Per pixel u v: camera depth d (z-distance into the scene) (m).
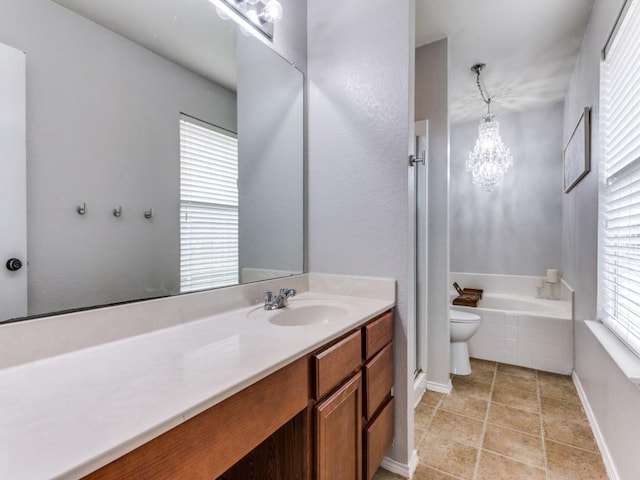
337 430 1.04
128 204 1.02
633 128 1.39
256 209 1.48
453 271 3.82
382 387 1.37
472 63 2.54
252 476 1.03
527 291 3.44
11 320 0.77
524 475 1.47
